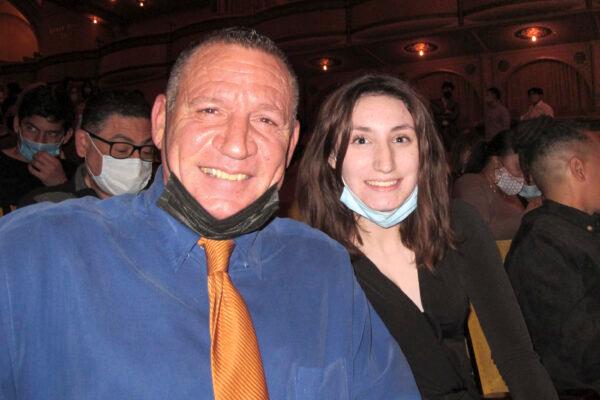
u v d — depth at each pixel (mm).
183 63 1176
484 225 1878
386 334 1373
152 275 1067
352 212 1890
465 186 3471
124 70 17203
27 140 3082
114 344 980
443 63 14688
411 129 1773
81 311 984
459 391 1688
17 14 22109
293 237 1331
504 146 3438
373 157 1753
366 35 13461
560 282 1853
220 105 1123
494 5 11992
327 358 1199
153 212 1127
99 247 1051
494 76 14289
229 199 1120
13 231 1017
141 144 2459
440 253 1774
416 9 12781
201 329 1045
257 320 1147
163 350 1005
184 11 19469
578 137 2020
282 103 1175
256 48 1171
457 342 1787
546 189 2068
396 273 1847
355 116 1773
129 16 20062
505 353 1668
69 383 957
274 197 1158
